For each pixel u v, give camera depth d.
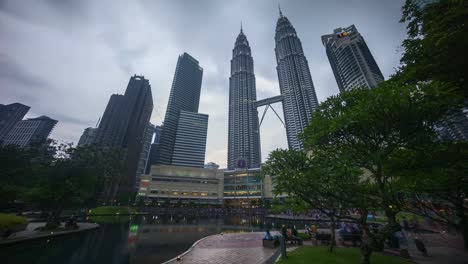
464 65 6.80
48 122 178.25
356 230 14.82
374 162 7.78
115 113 133.38
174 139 159.25
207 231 26.72
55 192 23.52
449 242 14.77
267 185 92.00
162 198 91.00
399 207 8.15
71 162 27.70
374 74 94.62
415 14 8.30
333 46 119.56
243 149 162.12
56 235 18.89
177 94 181.88
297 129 149.38
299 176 8.80
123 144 119.44
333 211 10.75
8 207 37.88
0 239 15.07
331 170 7.42
